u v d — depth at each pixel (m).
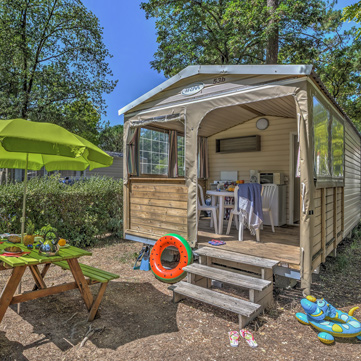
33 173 14.83
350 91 15.12
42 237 3.01
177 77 4.31
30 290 3.68
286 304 3.36
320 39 11.62
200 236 4.59
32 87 13.21
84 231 6.21
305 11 9.99
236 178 6.75
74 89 13.90
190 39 12.07
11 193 5.02
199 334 2.68
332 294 3.72
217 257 3.54
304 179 3.12
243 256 3.50
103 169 17.14
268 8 9.48
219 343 2.52
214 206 4.91
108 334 2.65
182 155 6.89
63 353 2.35
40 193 5.42
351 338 2.62
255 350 2.42
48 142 2.50
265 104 4.82
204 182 7.27
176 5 11.43
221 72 3.82
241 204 4.18
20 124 2.59
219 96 3.92
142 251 4.87
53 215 5.61
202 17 11.19
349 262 5.13
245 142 6.65
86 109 14.92
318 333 2.68
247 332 2.67
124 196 5.22
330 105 4.41
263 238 4.48
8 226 4.96
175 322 2.91
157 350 2.39
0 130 2.40
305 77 3.19
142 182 4.95
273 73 3.35
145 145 5.68
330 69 13.51
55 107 13.10
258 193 4.25
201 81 4.12
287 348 2.45
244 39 10.31
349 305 3.40
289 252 3.61
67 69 13.96
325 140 4.00
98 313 3.00
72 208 6.01
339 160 5.21
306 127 3.15
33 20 13.06
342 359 2.29
